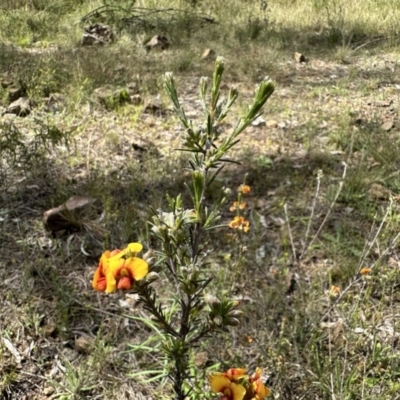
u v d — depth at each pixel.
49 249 3.21
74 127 4.33
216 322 1.41
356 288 2.96
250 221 3.52
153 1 8.94
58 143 4.29
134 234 3.28
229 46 7.01
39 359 2.58
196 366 2.38
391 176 3.96
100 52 6.46
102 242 3.25
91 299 2.89
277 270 3.07
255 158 4.27
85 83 5.32
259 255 3.22
